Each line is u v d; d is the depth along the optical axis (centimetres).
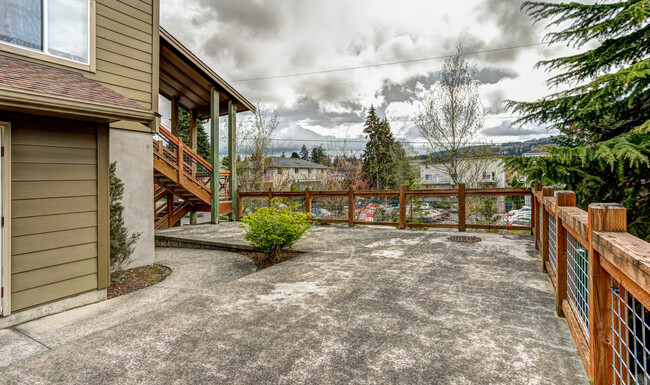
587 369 179
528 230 650
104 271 380
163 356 215
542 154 480
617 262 110
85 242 366
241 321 267
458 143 1344
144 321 271
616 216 137
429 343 222
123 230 501
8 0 389
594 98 469
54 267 340
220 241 644
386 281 361
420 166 2377
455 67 1334
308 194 850
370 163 2564
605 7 499
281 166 1916
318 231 718
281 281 374
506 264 414
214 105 920
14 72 330
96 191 378
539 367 190
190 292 400
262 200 1217
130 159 529
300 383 181
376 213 862
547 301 292
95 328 299
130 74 515
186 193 905
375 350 215
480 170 1356
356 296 317
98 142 380
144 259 542
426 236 628
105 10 481
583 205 496
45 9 416
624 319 131
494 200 777
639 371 215
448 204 796
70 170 355
